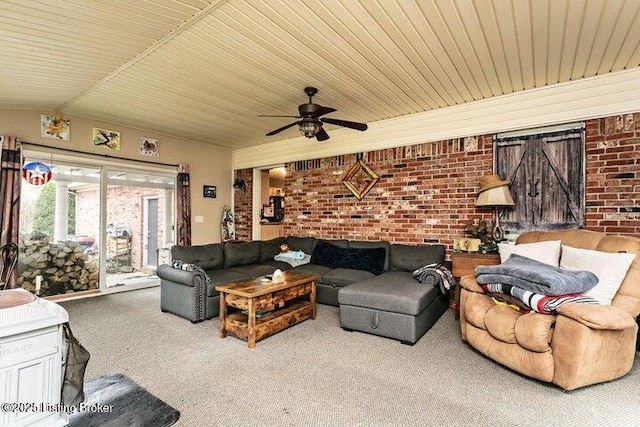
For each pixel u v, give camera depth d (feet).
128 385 6.97
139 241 17.54
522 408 6.33
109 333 10.38
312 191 18.16
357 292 10.38
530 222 12.01
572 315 6.73
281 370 7.88
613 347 7.01
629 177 10.30
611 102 10.46
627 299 7.79
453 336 10.12
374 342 9.64
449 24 7.86
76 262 15.38
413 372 7.79
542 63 9.87
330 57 9.48
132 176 17.28
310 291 11.80
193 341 9.73
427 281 11.14
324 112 10.96
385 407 6.36
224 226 21.12
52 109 13.91
